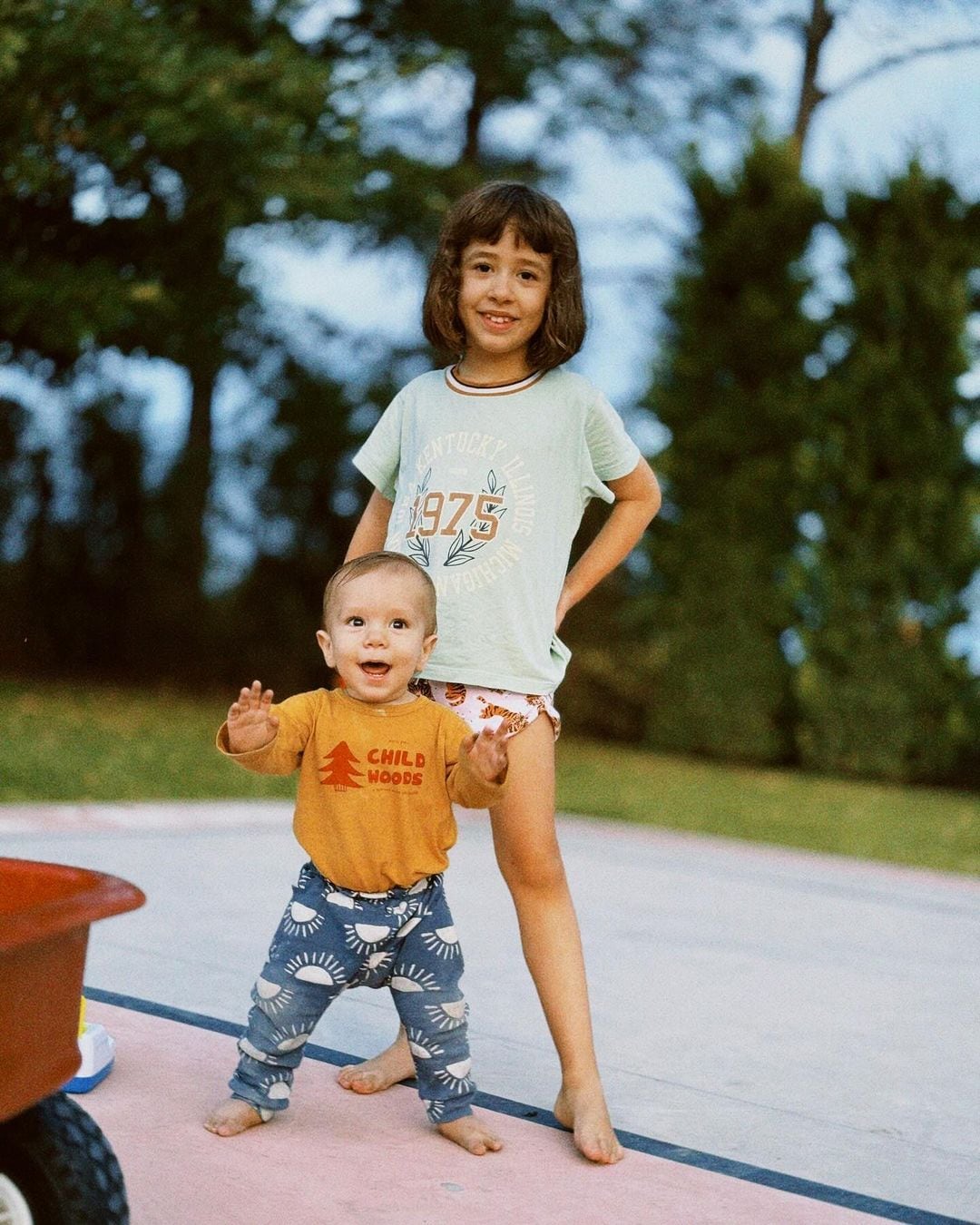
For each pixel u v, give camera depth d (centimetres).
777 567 1159
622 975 369
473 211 253
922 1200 226
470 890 468
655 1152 238
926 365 1094
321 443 1416
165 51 972
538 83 1512
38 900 171
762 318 1147
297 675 1413
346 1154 225
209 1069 264
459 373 264
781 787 991
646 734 1221
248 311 1402
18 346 1055
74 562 1380
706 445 1170
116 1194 164
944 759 1116
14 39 863
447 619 246
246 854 512
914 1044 321
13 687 1212
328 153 1085
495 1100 259
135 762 782
